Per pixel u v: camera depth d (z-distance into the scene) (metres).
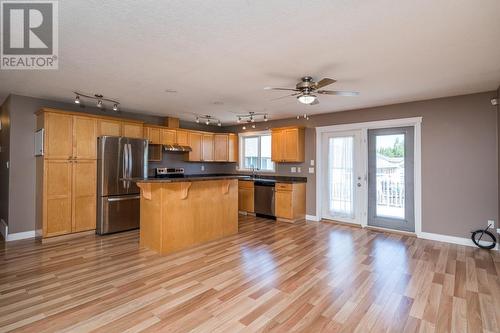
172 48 2.48
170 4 1.79
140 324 2.01
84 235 4.39
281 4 1.79
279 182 5.67
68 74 3.21
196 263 3.23
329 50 2.52
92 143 4.48
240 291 2.54
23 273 2.89
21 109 4.20
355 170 5.22
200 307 2.25
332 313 2.17
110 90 3.91
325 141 5.66
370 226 5.04
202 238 4.06
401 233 4.60
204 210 4.10
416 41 2.32
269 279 2.80
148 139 5.56
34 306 2.24
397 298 2.41
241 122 6.97
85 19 1.99
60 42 2.37
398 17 1.95
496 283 2.71
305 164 5.94
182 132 6.34
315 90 3.26
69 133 4.21
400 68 2.96
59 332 1.90
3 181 4.60
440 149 4.22
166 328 1.96
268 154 6.85
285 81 3.45
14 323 2.00
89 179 4.43
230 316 2.12
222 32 2.18
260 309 2.23
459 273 2.96
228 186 4.50
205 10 1.86
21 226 4.20
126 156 4.72
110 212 4.50
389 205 4.83
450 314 2.16
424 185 4.37
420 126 4.40
